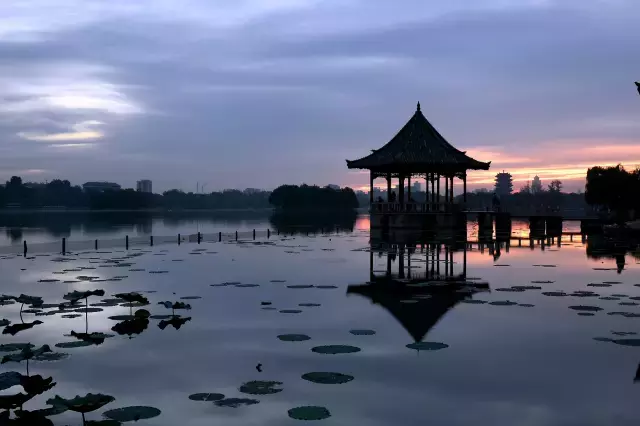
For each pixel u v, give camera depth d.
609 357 11.94
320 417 8.72
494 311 16.83
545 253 36.41
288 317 16.19
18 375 10.02
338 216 142.38
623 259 32.38
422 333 14.14
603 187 70.44
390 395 9.71
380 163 50.69
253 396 9.69
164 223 105.81
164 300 19.00
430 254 35.50
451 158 50.28
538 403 9.31
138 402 9.46
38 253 37.88
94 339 13.47
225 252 38.22
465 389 10.03
